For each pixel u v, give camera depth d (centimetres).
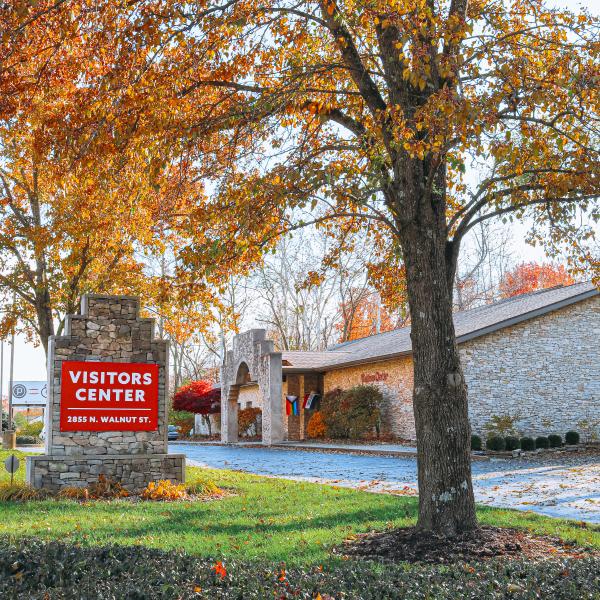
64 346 1550
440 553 789
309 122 1102
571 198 906
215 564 571
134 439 1586
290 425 3919
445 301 894
